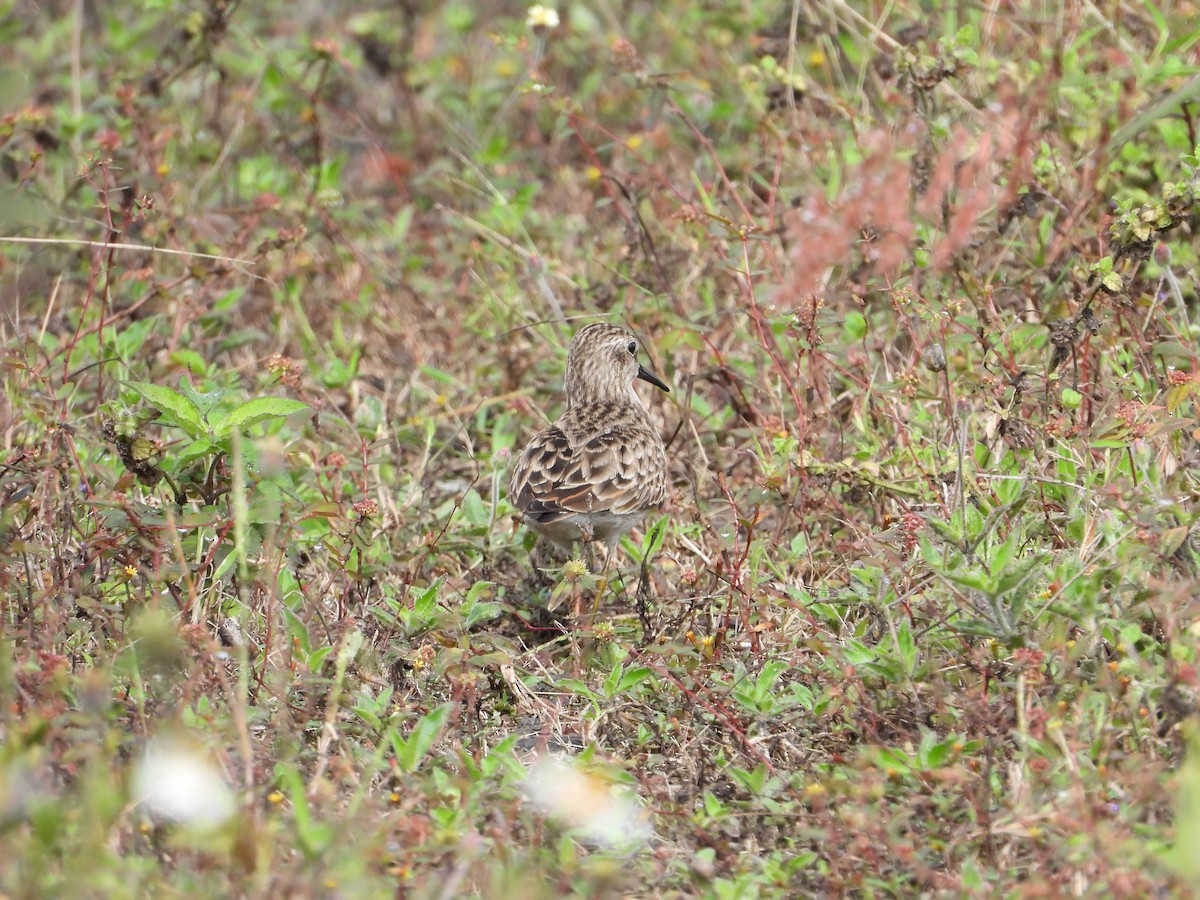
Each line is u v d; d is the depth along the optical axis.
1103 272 12.38
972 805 9.05
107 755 8.59
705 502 14.29
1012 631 9.79
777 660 11.05
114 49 19.83
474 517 13.53
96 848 7.80
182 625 10.46
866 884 8.64
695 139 18.92
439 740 10.53
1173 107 14.11
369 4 22.53
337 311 17.09
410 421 15.16
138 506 11.45
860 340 14.70
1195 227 14.11
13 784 7.92
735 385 14.61
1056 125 15.40
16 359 13.77
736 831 9.39
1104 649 10.16
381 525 13.22
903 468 13.04
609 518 13.62
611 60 17.44
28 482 11.80
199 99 19.89
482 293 17.17
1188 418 11.53
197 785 8.41
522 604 12.99
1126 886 8.02
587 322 16.11
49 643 10.19
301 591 11.94
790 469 13.10
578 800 9.20
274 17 22.50
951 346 13.77
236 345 16.31
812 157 17.00
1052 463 12.36
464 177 19.11
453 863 8.59
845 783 9.07
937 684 10.05
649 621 12.20
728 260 15.53
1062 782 8.96
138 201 14.92
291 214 17.73
